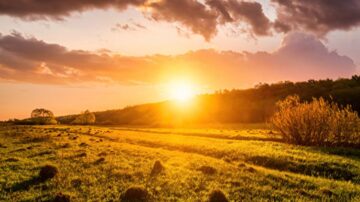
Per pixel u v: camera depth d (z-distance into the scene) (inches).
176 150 1505.9
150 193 651.5
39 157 1151.0
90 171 877.8
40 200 625.0
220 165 959.0
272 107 5103.3
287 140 1830.7
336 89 6107.3
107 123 6018.7
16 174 848.9
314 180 799.1
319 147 1491.1
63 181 768.3
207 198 619.2
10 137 2081.7
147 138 2059.5
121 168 918.4
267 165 1069.1
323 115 1724.9
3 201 623.8
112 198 627.2
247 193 668.7
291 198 642.2
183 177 797.2
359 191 705.6
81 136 2202.3
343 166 971.3
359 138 1688.0
